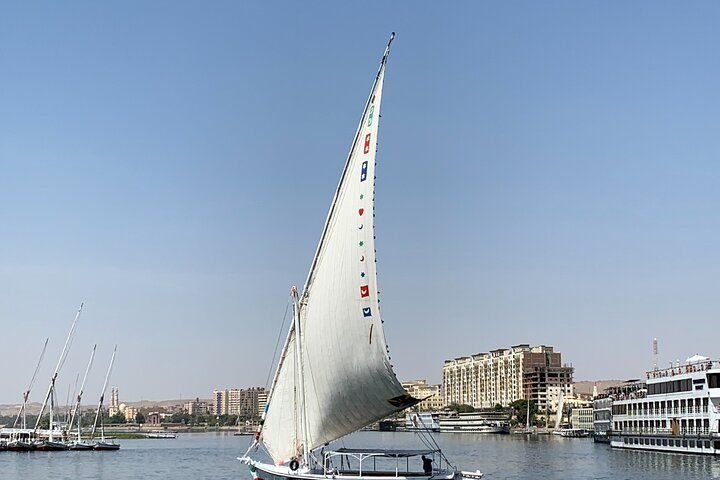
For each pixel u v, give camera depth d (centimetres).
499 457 14725
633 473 10312
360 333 5456
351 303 5484
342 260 5559
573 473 10562
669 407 13650
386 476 5406
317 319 5741
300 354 5781
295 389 5922
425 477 5372
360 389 5588
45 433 18200
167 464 13862
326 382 5738
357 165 5538
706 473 10081
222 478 10819
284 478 5659
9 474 11419
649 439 14262
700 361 13100
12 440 17288
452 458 14325
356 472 5506
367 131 5516
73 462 14075
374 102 5500
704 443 12519
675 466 11144
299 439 5912
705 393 12581
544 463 12675
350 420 5788
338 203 5659
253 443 6412
